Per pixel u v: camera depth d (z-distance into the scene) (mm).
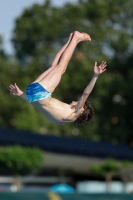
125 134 111375
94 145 84250
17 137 75812
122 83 109250
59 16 117812
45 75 26250
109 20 121500
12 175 72250
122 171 83562
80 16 117938
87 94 26125
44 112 26328
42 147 75312
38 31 117875
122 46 117562
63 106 26422
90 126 109938
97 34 115500
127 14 121500
